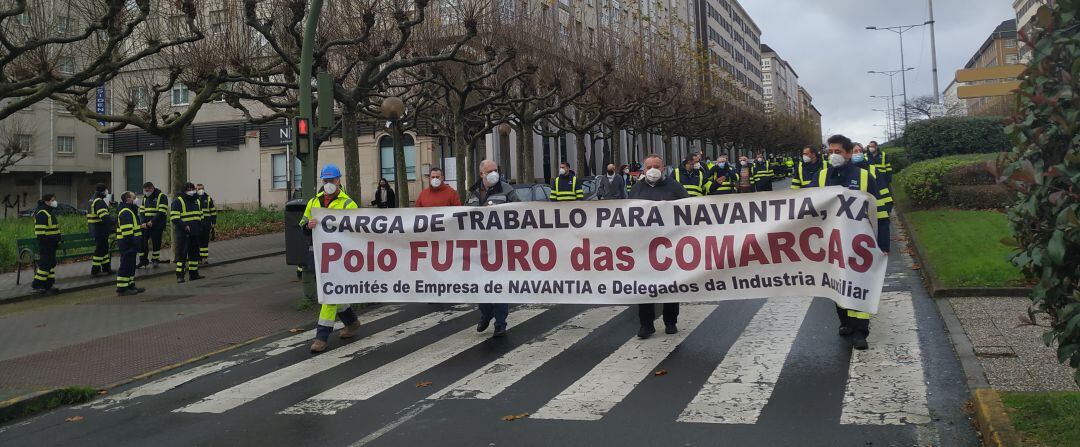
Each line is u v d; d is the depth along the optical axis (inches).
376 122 1079.6
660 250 305.7
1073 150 140.0
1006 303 337.1
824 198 285.4
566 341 316.2
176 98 1707.7
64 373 308.8
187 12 562.6
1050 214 145.7
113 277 633.0
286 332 379.2
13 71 629.9
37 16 589.6
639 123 1530.5
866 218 276.4
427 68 866.1
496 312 331.9
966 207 696.4
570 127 1293.1
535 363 281.3
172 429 227.3
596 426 206.5
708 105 1760.6
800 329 313.1
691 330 323.3
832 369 251.4
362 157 1637.6
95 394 277.9
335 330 375.6
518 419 216.2
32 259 584.1
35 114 2012.8
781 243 291.7
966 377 231.6
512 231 322.7
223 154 1772.9
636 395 233.9
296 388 265.9
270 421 228.2
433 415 224.4
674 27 2541.8
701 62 1888.5
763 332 311.6
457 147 901.8
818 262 287.6
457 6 869.2
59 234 571.8
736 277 297.6
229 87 920.3
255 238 1005.8
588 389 243.3
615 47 1305.4
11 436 233.1
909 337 289.9
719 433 196.1
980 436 186.7
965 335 283.9
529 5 1170.0
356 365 295.7
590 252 313.4
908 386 228.8
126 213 540.1
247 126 1727.4
